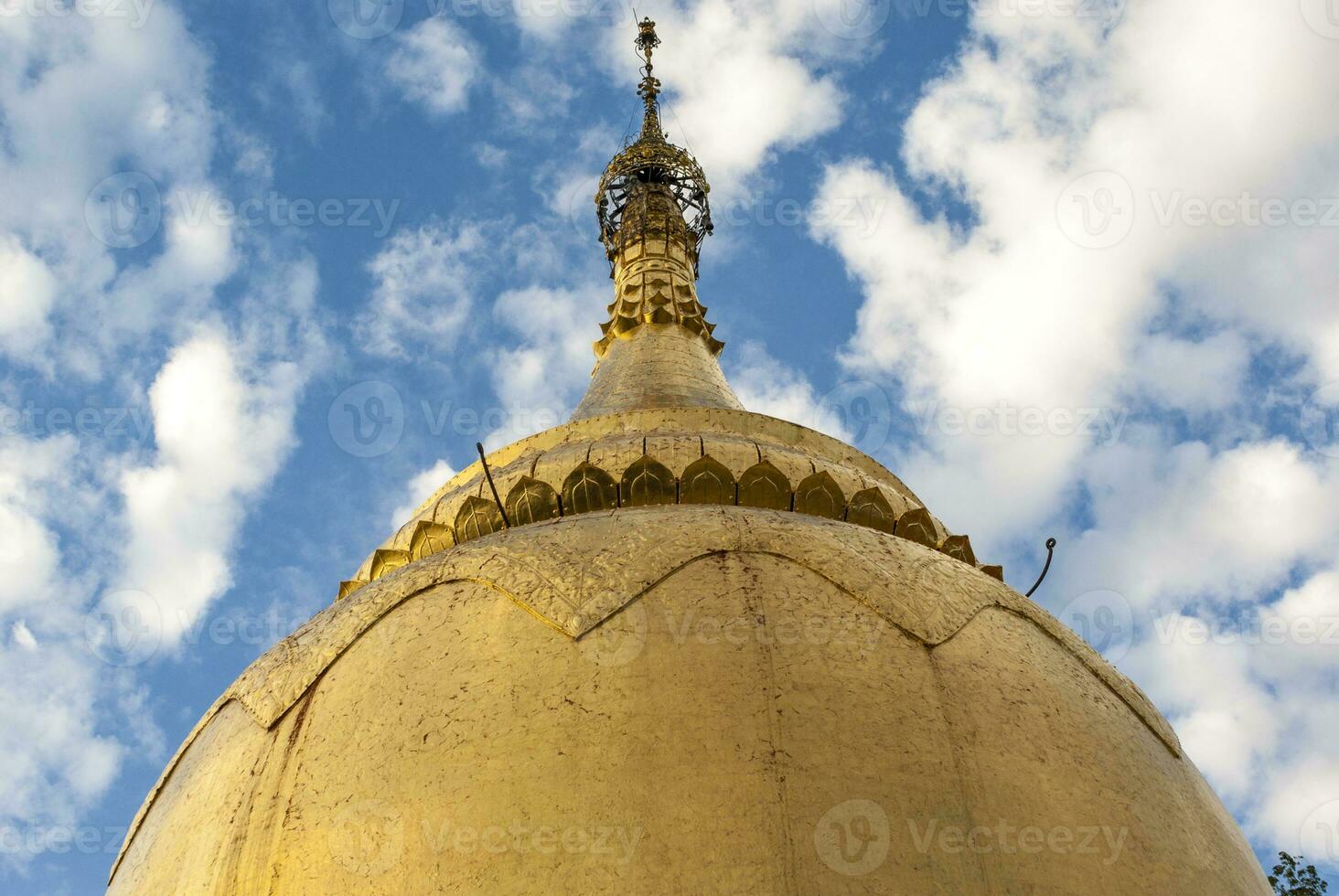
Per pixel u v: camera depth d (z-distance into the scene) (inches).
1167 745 444.1
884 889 329.7
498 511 524.4
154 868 397.1
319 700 417.1
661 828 339.0
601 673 386.3
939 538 571.8
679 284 908.0
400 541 562.9
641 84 1188.5
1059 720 407.2
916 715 382.9
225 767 410.6
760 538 443.2
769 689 379.2
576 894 326.3
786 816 342.3
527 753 364.2
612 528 454.6
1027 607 469.7
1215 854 398.6
